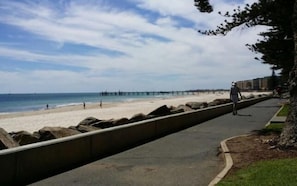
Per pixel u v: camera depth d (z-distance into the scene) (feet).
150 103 226.38
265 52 71.92
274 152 29.35
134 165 28.55
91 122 56.59
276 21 42.45
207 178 24.25
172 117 50.26
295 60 31.63
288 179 20.71
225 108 80.12
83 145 30.07
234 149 32.17
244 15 42.14
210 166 27.94
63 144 27.66
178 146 37.35
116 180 23.99
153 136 43.96
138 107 174.70
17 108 245.24
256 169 23.76
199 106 90.63
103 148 32.96
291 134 30.22
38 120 112.68
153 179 24.16
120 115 120.26
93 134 31.53
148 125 42.75
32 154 24.58
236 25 43.37
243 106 100.58
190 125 56.65
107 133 33.71
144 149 35.73
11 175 22.84
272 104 118.11
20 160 23.58
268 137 37.52
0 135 29.78
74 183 23.32
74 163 28.89
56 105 280.31
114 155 32.76
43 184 23.09
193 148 35.99
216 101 110.22
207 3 44.50
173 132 48.49
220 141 40.19
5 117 136.67
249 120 62.85
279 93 161.07
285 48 68.74
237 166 25.88
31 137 35.55
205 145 37.70
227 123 58.59
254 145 33.35
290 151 29.04
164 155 32.55
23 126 93.91
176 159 30.73
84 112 147.23
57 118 118.83
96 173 25.99
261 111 85.15
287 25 43.27
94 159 31.01
